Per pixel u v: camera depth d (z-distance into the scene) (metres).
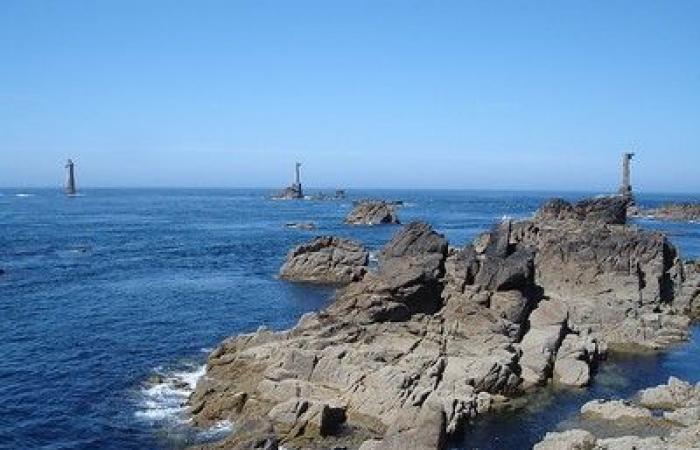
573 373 51.34
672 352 59.59
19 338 63.66
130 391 49.44
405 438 36.34
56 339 63.38
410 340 52.47
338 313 55.12
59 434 42.12
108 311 76.12
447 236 158.50
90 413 45.31
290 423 40.78
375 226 193.00
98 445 40.59
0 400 47.66
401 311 54.59
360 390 44.38
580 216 112.38
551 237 77.38
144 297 85.00
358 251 101.69
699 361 57.03
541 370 50.91
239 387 46.81
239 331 67.94
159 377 52.16
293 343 50.56
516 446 40.00
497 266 57.75
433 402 40.84
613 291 68.31
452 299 56.41
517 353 51.75
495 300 55.81
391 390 43.72
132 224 198.12
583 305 66.56
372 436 40.62
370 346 50.22
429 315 55.53
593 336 59.56
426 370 46.62
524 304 55.41
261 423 38.06
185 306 80.00
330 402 42.84
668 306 71.19
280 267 112.56
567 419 43.47
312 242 103.31
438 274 58.41
